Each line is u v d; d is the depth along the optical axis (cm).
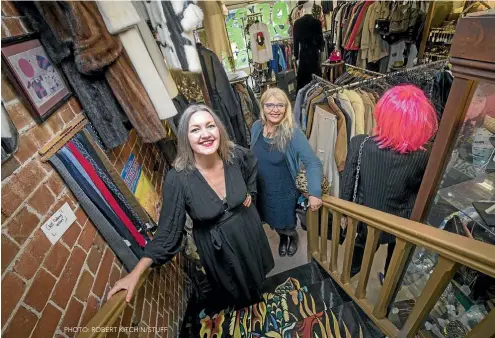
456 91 72
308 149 154
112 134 115
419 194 96
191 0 90
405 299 129
